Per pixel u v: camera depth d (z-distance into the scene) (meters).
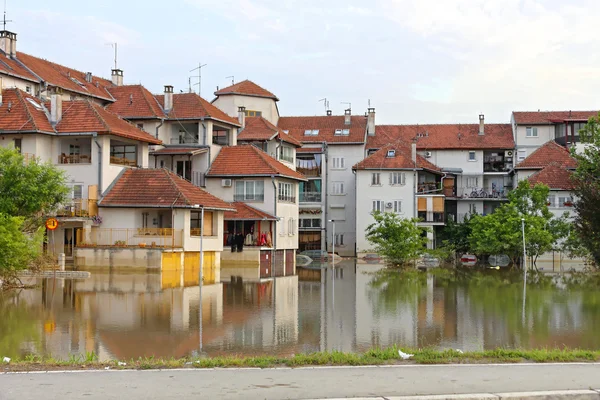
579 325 29.72
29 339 24.66
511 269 67.81
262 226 66.06
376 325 29.50
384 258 76.81
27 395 13.24
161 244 50.47
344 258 89.00
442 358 17.28
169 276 49.84
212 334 26.55
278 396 13.28
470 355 17.77
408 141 98.44
